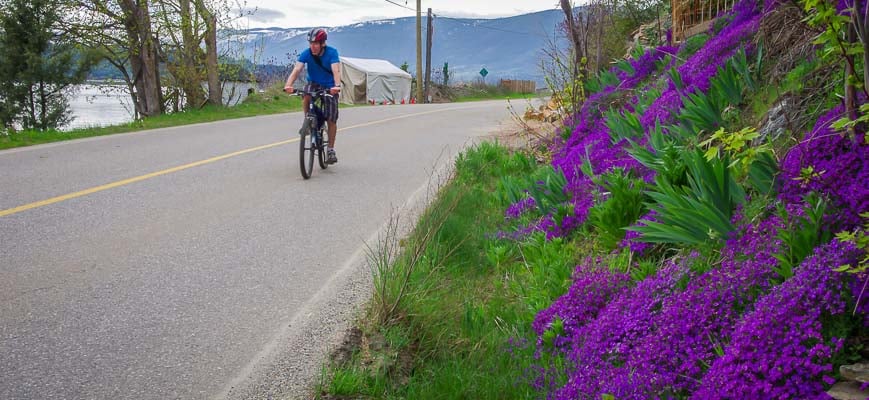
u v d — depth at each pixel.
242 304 4.61
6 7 24.88
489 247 6.02
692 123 6.23
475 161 10.27
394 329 4.00
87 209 7.02
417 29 46.72
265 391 3.46
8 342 3.86
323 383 3.51
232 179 9.12
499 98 59.41
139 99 24.69
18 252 5.49
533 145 12.08
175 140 13.25
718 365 2.92
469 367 3.62
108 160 10.27
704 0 12.01
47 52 26.09
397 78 47.69
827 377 2.64
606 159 7.01
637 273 4.37
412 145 13.97
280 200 7.93
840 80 4.54
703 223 4.22
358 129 17.36
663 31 15.32
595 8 11.94
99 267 5.23
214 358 3.80
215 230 6.46
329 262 5.62
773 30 6.52
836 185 3.66
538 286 4.94
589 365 3.53
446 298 4.62
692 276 3.86
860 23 3.34
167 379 3.53
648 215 5.01
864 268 2.77
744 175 4.85
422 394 3.33
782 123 4.89
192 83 24.03
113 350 3.82
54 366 3.60
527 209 6.92
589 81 11.26
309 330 4.21
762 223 3.89
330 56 9.51
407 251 5.39
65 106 27.16
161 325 4.20
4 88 25.45
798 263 3.45
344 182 9.26
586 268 4.79
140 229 6.36
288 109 24.64
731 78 6.06
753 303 3.31
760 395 2.71
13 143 12.03
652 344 3.36
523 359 3.78
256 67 28.31
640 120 7.71
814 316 2.84
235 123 17.89
